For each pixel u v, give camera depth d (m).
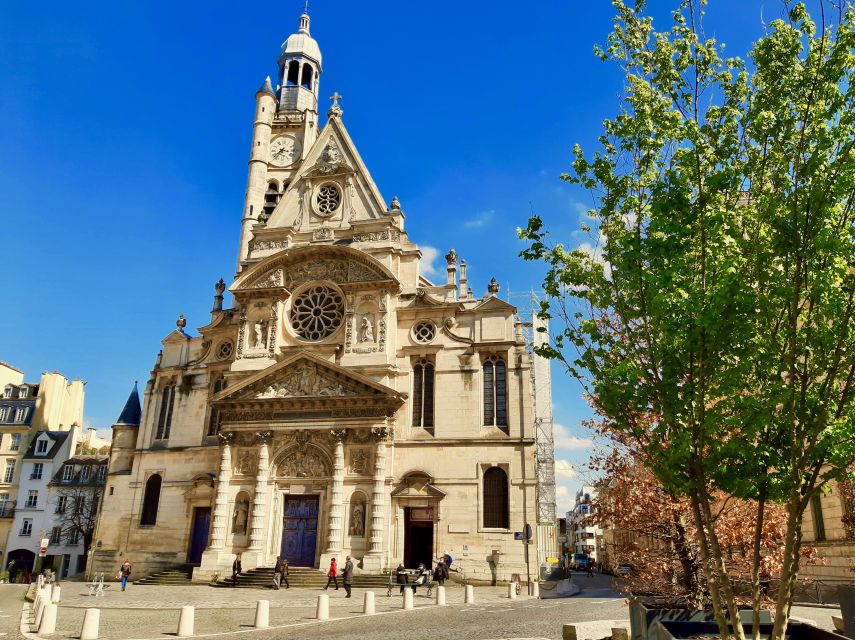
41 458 78.44
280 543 43.62
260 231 51.75
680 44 12.16
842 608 17.14
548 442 75.62
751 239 11.52
